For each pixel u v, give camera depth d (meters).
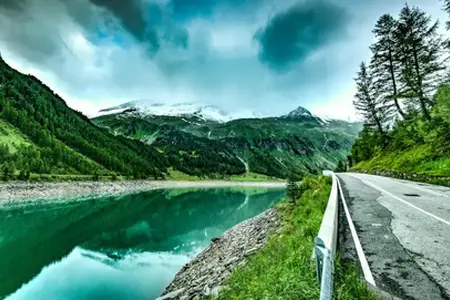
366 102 55.44
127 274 24.47
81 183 105.88
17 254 30.05
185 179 195.75
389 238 7.99
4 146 109.31
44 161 115.00
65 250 31.95
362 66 55.75
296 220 14.67
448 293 4.82
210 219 51.84
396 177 32.38
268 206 71.69
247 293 6.29
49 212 56.00
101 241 35.97
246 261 12.18
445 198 14.93
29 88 194.00
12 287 21.94
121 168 156.00
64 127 178.50
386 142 52.00
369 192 18.36
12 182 82.69
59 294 20.70
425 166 28.53
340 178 33.22
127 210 62.41
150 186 142.50
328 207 9.99
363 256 6.62
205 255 24.36
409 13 35.81
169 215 56.47
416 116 37.19
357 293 4.51
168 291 18.56
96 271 25.34
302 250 6.38
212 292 9.54
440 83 30.16
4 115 144.38
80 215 54.09
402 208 12.40
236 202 82.44
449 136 28.34
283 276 5.16
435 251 6.86
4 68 197.25
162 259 28.67
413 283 5.21
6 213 53.03
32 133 141.38
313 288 4.46
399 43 37.31
